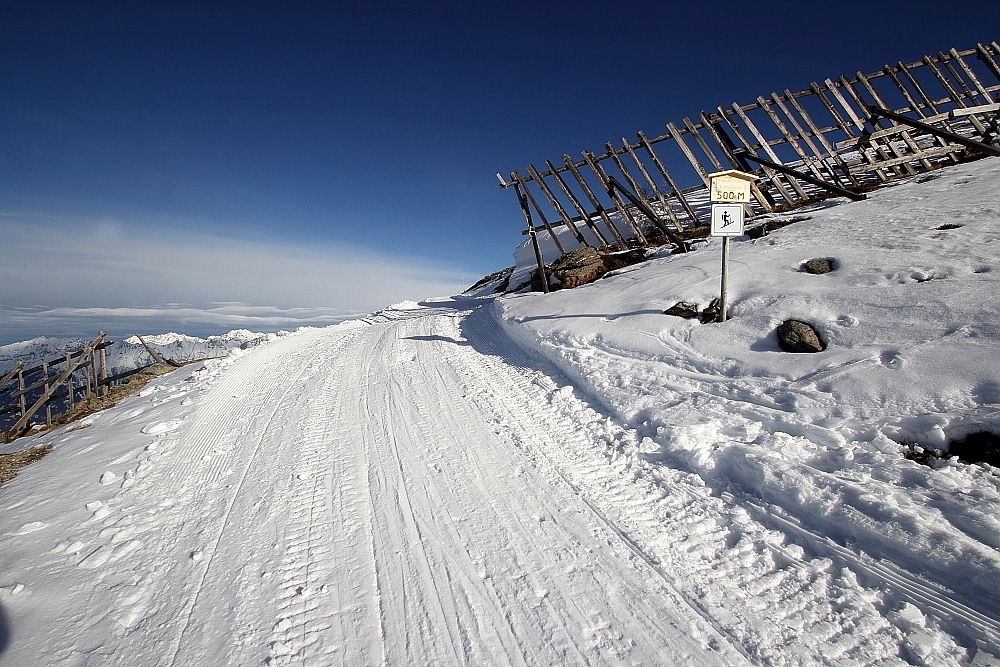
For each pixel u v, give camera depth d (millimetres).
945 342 4059
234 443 5387
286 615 2793
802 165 12234
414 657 2473
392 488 4148
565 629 2600
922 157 10875
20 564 3357
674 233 10547
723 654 2391
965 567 2557
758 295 5941
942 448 3361
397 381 7277
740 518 3395
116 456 5312
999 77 11945
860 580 2775
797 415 4070
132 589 3086
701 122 11688
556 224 13211
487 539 3391
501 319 9805
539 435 5004
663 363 5625
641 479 4039
